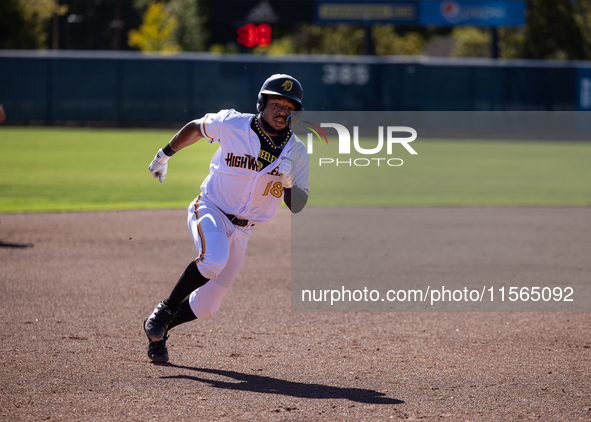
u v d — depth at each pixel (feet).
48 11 587.27
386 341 64.39
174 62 396.57
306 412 46.14
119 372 53.88
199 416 45.06
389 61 412.77
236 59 400.47
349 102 413.18
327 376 53.98
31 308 73.26
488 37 615.98
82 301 76.84
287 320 71.51
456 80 419.33
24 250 106.42
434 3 501.56
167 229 128.98
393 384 52.21
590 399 49.32
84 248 109.19
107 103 395.34
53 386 50.29
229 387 50.90
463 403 48.21
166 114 398.42
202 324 69.31
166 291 82.48
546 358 59.31
